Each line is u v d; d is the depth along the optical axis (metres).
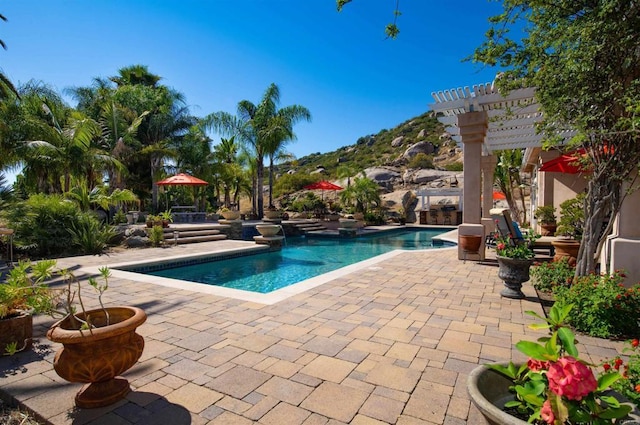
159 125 21.86
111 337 2.38
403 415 2.36
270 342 3.60
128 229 12.37
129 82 24.14
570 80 4.21
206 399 2.56
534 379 1.55
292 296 5.38
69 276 2.80
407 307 4.79
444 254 9.72
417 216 26.84
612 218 4.66
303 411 2.41
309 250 13.59
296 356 3.27
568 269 5.64
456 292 5.59
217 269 9.69
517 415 1.72
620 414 1.33
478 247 8.34
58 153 14.16
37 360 3.29
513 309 4.70
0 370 3.07
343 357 3.24
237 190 26.14
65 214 10.78
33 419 2.42
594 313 3.83
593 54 3.88
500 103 8.08
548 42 4.30
